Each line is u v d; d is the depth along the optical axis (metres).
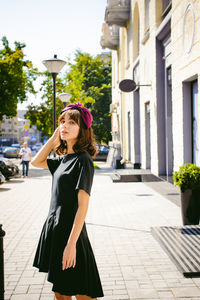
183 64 7.91
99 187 11.40
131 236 5.31
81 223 1.93
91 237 5.30
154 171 12.10
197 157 7.89
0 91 23.22
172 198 8.50
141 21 14.22
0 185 12.57
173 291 3.30
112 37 23.44
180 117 8.33
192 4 7.05
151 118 12.32
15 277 3.74
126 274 3.76
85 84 37.78
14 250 4.74
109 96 35.00
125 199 8.88
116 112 24.09
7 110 23.86
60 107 23.48
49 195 10.02
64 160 2.16
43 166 2.35
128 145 19.77
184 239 4.73
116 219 6.54
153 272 3.80
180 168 5.51
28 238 5.36
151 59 12.11
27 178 15.30
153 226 5.89
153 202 8.33
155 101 11.57
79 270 2.04
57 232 2.03
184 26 7.70
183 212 5.54
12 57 22.84
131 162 18.00
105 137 35.22
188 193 5.46
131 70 17.44
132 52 17.09
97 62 38.28
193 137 8.11
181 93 8.17
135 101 17.00
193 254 4.12
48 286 3.49
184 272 3.63
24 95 23.94
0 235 2.36
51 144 2.36
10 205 8.37
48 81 22.98
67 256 1.89
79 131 2.15
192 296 3.19
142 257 4.32
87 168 2.02
